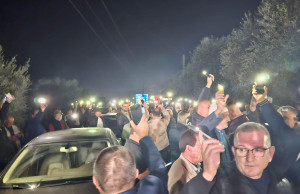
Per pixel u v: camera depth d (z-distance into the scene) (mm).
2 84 11492
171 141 4168
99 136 4402
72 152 4012
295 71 12891
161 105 5422
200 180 1533
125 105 7195
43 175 3676
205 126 2768
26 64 14211
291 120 3150
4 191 3338
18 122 12117
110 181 1424
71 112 10461
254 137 1700
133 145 2215
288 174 2314
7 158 5477
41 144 4160
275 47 14203
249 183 1674
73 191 3293
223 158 3029
